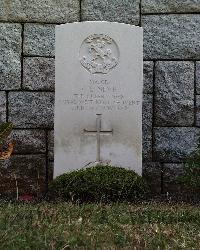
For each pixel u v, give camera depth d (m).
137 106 2.18
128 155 2.18
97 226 1.46
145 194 2.08
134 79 2.18
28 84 2.44
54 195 2.07
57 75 2.19
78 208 1.71
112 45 2.19
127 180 1.98
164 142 2.43
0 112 2.43
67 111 2.18
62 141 2.18
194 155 2.20
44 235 1.32
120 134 2.18
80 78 2.18
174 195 2.31
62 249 1.22
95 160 2.17
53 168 2.33
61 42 2.19
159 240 1.34
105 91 2.18
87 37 2.19
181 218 1.64
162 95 2.44
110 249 1.26
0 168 2.41
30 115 2.44
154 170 2.43
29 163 2.43
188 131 2.43
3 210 1.63
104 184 1.95
